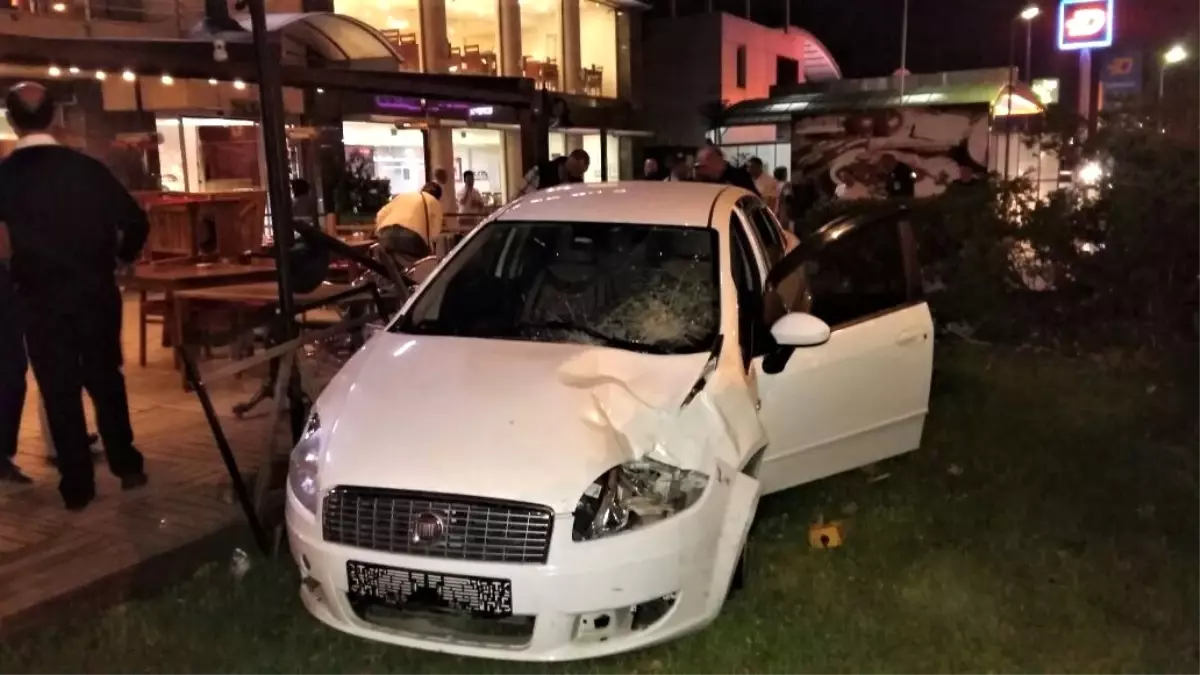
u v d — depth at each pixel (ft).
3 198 15.05
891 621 13.28
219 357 24.43
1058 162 31.68
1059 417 22.75
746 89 97.04
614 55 86.99
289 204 16.57
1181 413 22.71
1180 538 15.97
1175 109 29.14
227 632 12.95
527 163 29.99
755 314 14.73
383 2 60.08
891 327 16.33
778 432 14.60
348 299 19.39
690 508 11.51
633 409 12.09
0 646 12.32
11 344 16.96
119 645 12.53
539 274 15.42
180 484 17.24
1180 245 28.40
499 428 11.62
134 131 37.11
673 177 35.76
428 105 47.37
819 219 33.35
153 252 25.45
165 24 42.27
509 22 70.64
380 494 11.09
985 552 15.46
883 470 19.21
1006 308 30.71
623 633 11.32
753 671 12.09
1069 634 12.94
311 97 42.70
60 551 14.48
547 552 10.73
